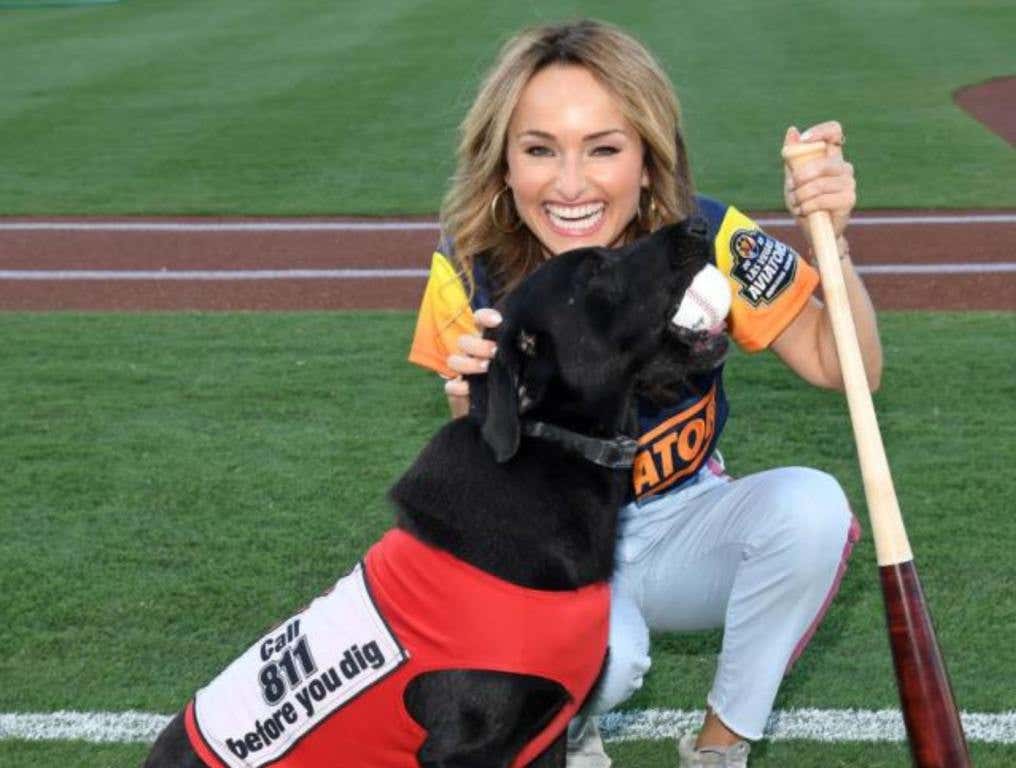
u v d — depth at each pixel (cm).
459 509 347
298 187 1341
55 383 796
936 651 338
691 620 419
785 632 396
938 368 789
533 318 353
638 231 424
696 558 407
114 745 452
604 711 405
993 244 1076
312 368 815
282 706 352
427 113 1720
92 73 2106
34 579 563
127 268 1064
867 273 1003
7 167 1462
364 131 1622
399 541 354
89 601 545
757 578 391
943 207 1202
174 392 779
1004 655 496
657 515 412
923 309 914
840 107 1714
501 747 355
